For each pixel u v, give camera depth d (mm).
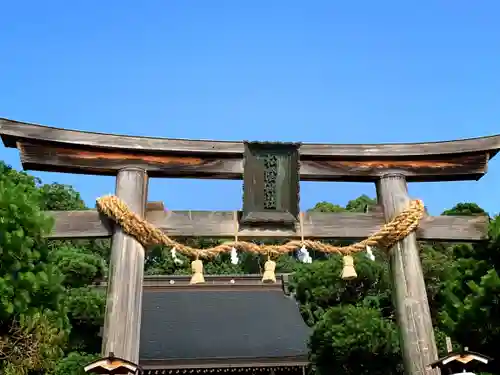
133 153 7727
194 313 21906
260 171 7781
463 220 8125
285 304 23188
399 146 8258
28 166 7504
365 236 7863
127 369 5480
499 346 7883
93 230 7254
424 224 7992
